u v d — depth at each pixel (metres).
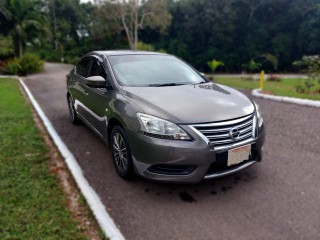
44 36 28.48
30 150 4.68
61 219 2.91
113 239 2.62
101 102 4.23
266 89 12.97
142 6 39.53
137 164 3.36
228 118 3.21
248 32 49.91
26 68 23.14
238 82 21.03
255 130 3.46
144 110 3.30
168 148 3.06
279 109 7.57
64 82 16.38
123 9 39.38
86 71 5.26
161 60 4.89
